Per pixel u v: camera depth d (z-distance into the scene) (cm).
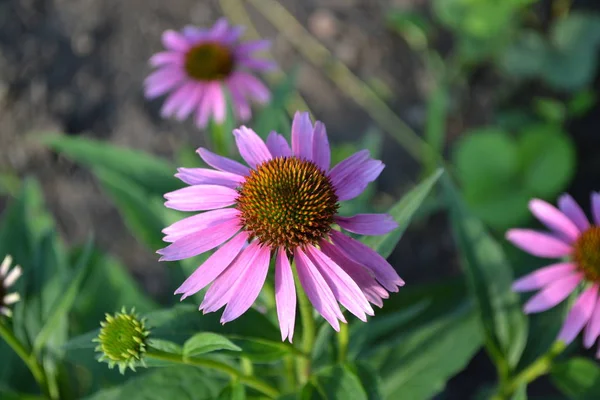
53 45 70
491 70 72
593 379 39
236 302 30
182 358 31
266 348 32
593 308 38
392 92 71
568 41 68
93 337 31
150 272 61
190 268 38
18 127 65
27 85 67
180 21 73
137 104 67
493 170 62
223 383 34
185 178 31
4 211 63
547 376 57
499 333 40
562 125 67
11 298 35
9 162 65
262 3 74
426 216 64
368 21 74
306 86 71
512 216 60
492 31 67
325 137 32
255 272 30
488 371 59
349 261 30
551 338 43
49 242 41
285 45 73
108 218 63
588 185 66
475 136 62
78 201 64
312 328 32
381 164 31
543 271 39
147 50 70
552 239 39
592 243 38
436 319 45
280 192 30
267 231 30
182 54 51
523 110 69
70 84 68
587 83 70
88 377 45
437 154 65
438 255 63
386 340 44
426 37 73
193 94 50
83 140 50
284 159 31
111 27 72
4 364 43
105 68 69
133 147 65
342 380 32
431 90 71
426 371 42
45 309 40
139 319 31
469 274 40
